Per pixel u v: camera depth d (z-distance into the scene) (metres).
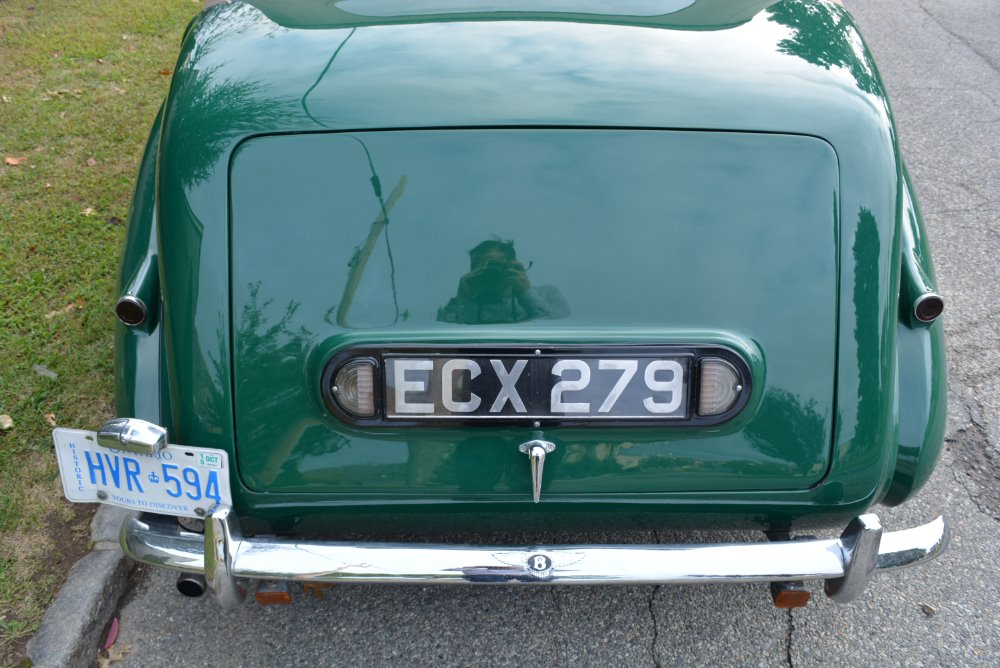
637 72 2.03
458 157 1.90
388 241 1.89
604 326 1.88
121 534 2.05
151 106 5.51
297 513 1.99
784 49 2.14
